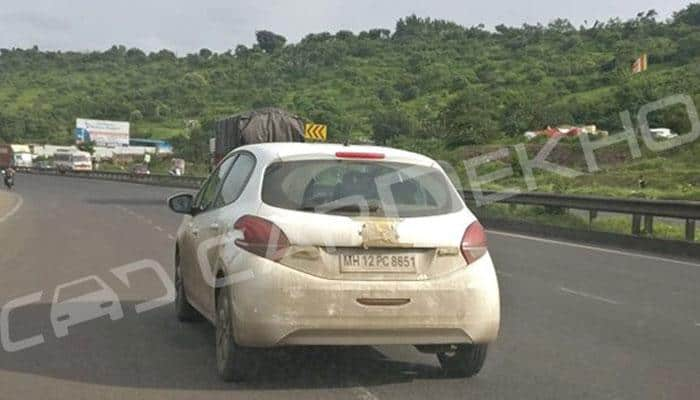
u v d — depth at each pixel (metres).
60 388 6.17
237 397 5.97
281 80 121.94
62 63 169.75
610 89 52.28
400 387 6.30
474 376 6.65
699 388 6.43
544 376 6.72
